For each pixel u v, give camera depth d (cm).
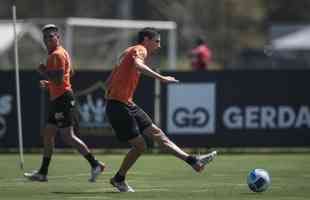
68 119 3831
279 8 15825
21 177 4244
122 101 3481
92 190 3628
